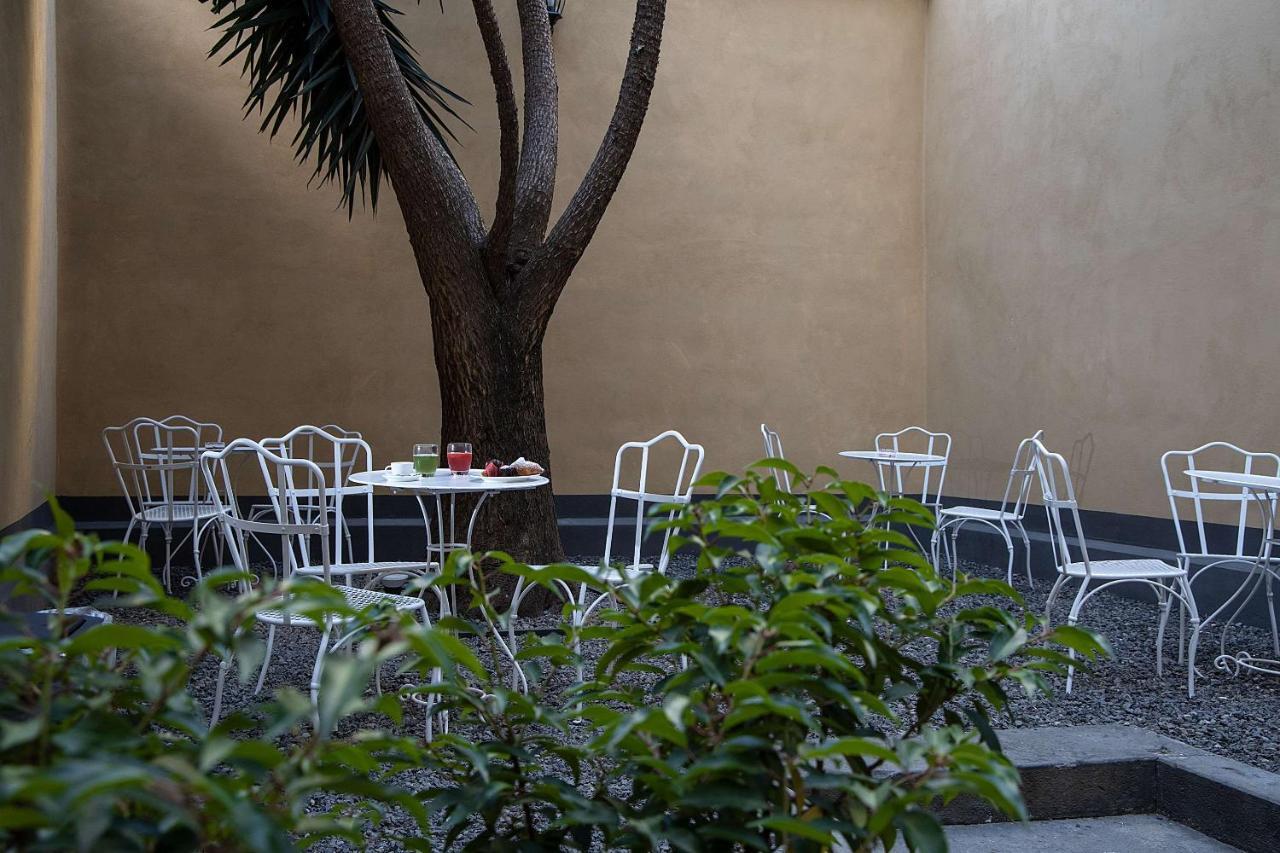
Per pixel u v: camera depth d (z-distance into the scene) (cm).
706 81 706
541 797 111
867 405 726
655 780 100
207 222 649
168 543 521
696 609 109
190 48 649
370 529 363
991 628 123
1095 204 576
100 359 634
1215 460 495
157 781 62
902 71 736
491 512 455
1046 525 611
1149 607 505
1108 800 256
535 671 124
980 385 677
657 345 698
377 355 666
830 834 91
